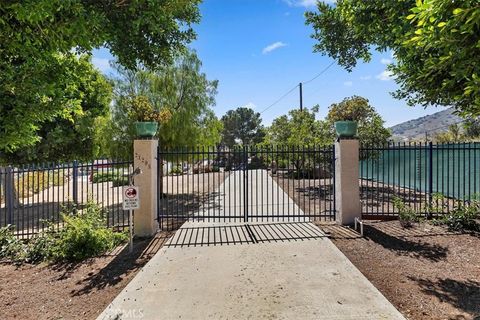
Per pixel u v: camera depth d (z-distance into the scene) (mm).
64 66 4926
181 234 6863
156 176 7379
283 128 22125
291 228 7180
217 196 12891
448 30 2594
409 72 3924
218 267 4996
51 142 11953
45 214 11445
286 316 3531
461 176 11211
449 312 3598
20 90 4223
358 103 13914
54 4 3340
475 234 6461
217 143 15828
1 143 4348
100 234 6223
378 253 5527
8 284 4883
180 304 3881
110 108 13477
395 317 3471
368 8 5223
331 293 4047
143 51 6078
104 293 4391
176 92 13773
